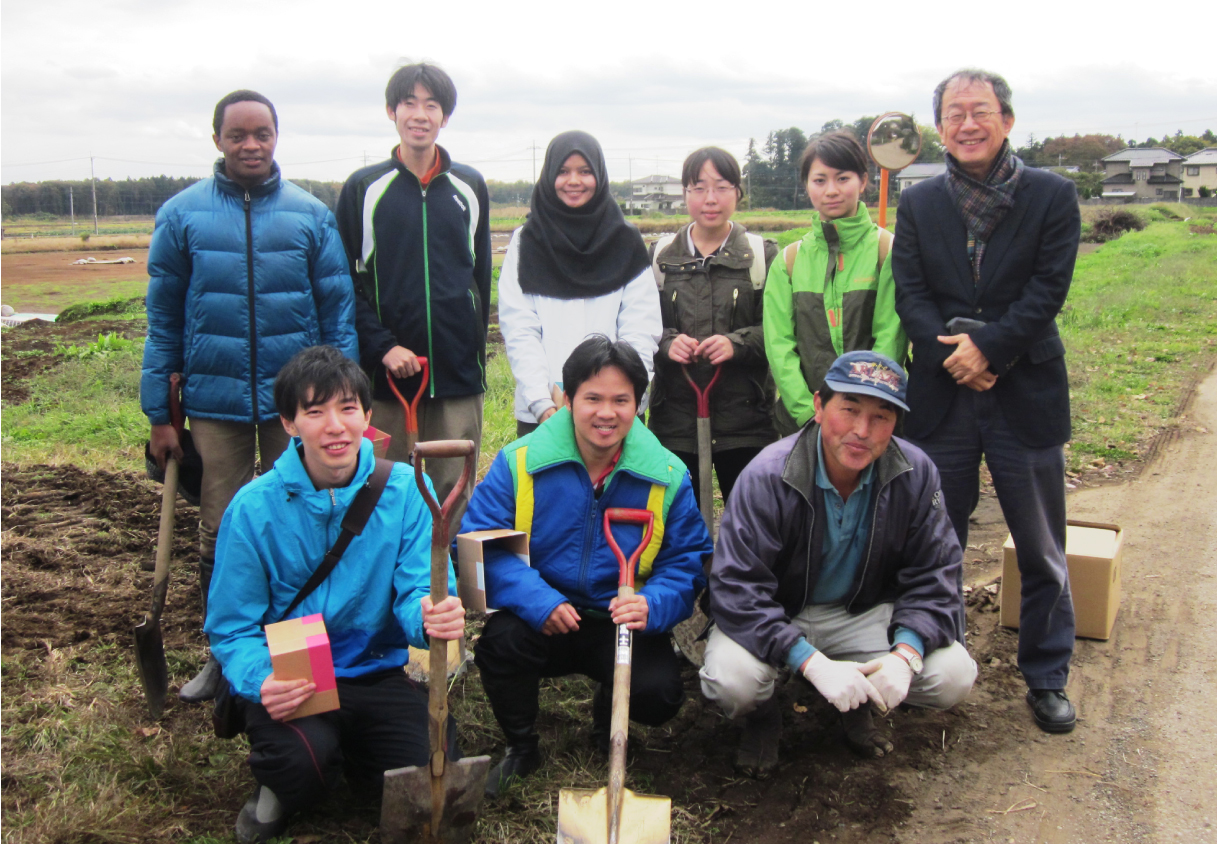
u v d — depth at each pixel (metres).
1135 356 10.59
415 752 2.79
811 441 3.01
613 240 3.83
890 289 3.60
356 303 3.96
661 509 3.12
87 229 83.56
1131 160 112.19
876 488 2.99
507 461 3.10
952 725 3.42
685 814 2.89
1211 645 4.02
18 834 2.70
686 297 3.89
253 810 2.74
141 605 4.30
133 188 115.94
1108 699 3.61
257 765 2.66
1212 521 5.57
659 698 3.01
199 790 2.97
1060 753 3.25
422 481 2.45
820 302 3.65
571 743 3.29
